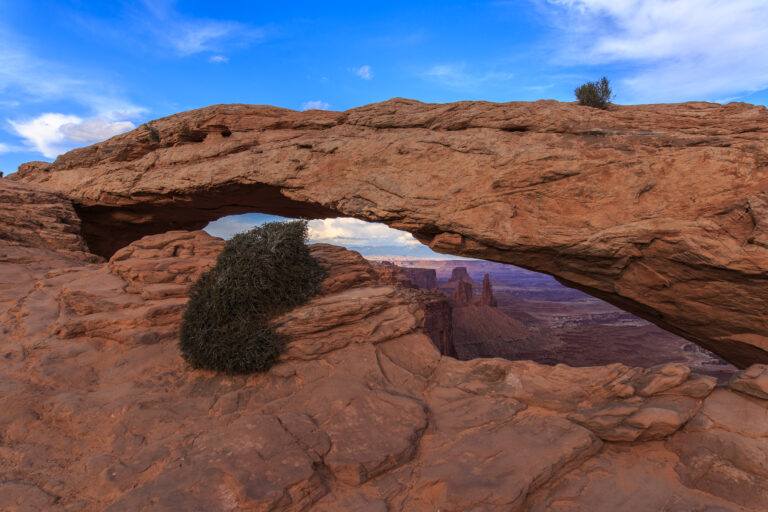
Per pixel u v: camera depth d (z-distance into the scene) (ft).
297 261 35.22
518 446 20.39
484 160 51.90
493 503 16.49
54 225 75.61
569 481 18.90
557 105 51.98
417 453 21.17
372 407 24.27
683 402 22.00
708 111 47.14
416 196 54.60
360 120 63.52
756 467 17.74
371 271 41.47
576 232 45.44
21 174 107.86
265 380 28.27
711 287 40.78
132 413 24.06
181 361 31.37
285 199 78.18
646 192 44.21
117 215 95.09
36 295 42.27
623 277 46.70
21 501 17.42
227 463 18.58
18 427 23.11
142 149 86.94
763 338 40.81
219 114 75.41
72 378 29.09
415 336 33.65
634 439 20.88
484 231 49.47
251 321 30.40
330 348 30.40
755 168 40.45
